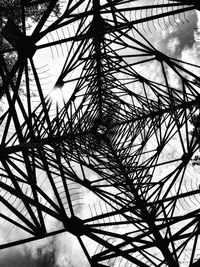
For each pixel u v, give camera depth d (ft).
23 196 9.29
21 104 10.25
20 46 8.86
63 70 14.42
